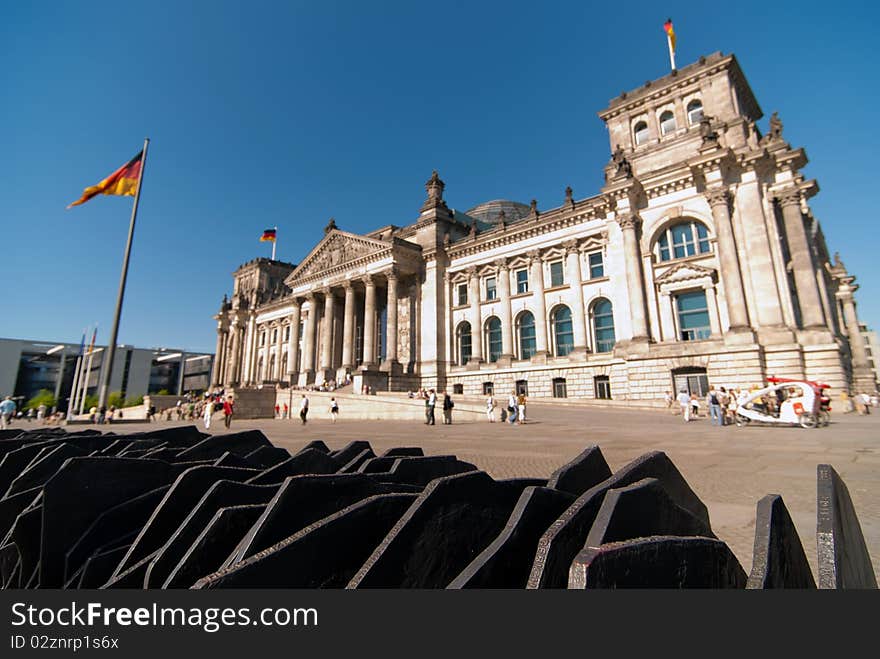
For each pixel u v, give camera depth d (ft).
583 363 151.64
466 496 8.46
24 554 13.46
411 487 11.35
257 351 313.12
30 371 419.54
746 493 27.66
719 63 142.72
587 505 6.85
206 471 12.99
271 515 8.30
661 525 7.23
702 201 129.39
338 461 17.56
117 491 14.20
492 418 112.27
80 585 11.96
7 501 15.83
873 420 85.35
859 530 9.63
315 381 224.53
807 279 115.24
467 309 193.26
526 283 178.09
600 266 157.69
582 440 60.64
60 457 19.01
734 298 118.11
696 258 128.36
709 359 118.62
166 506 11.97
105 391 109.40
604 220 155.12
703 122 133.18
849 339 185.68
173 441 26.48
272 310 302.45
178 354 469.98
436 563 7.57
